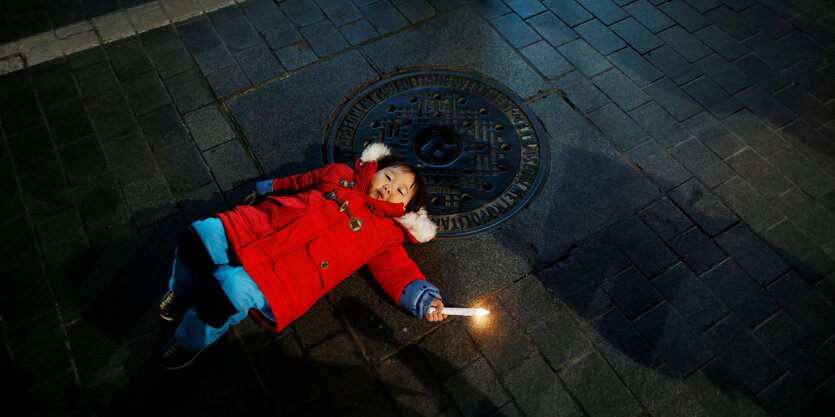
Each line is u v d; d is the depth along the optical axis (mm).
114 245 2902
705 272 2918
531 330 2689
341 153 3330
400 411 2451
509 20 4180
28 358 2533
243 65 3771
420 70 3818
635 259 2949
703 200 3215
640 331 2705
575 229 3053
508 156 3350
